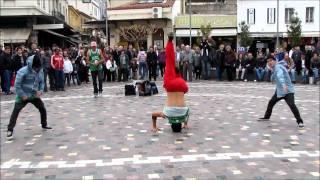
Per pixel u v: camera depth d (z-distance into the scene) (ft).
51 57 60.85
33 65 31.91
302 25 140.26
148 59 77.97
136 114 39.88
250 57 76.02
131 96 53.26
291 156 25.99
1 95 57.88
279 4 141.69
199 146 28.17
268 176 22.31
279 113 40.47
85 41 166.30
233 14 150.30
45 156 26.37
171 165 24.08
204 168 23.53
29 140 30.53
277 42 132.05
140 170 23.26
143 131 32.65
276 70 35.17
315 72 71.31
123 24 144.56
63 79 61.93
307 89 62.08
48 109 43.55
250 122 36.19
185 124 33.73
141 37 140.56
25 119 38.34
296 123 35.94
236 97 51.90
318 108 43.65
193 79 79.36
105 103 47.21
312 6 139.44
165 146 28.19
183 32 144.05
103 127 34.30
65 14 177.37
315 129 33.65
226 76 78.28
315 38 138.51
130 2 155.43
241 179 21.83
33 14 112.47
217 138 30.40
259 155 26.13
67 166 24.23
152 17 140.05
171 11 140.87
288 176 22.33
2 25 114.52
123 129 33.42
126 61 76.48
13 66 59.72
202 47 80.07
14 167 24.30
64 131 33.17
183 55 75.25
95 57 53.52
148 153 26.55
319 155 26.27
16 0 112.27
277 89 35.53
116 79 78.33
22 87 31.91
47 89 62.13
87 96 53.88
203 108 43.29
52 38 129.90
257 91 58.44
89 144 28.99
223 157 25.66
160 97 52.11
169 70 31.91
